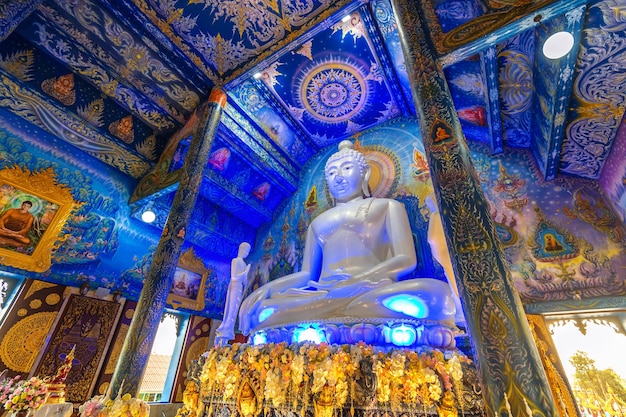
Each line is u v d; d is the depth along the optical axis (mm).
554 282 4703
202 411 4094
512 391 2043
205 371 4199
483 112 5688
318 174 8969
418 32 3965
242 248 6086
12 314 5023
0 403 4102
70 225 5996
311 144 9148
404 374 3066
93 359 5586
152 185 6820
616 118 3836
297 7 5961
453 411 2807
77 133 6281
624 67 3381
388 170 7488
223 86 7039
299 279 5379
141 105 6828
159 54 6289
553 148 4707
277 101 7898
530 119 5031
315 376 3229
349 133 8758
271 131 8383
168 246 5234
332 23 5973
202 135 6398
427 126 3346
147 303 4730
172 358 7164
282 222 9031
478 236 2617
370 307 3871
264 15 6141
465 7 3994
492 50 4324
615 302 4184
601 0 2990
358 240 5406
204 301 7941
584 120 4078
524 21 3371
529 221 5270
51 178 5875
